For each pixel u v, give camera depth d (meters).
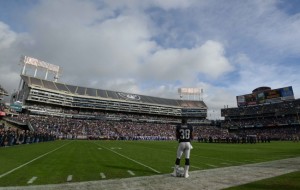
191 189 7.54
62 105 102.75
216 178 9.49
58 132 70.88
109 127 89.69
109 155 20.23
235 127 110.75
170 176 9.98
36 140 43.31
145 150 27.83
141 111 122.81
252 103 112.12
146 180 9.06
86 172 10.91
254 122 107.06
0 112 63.50
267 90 107.12
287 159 17.36
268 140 61.62
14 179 9.06
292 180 8.69
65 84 111.50
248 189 7.41
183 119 10.31
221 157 19.39
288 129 93.38
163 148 32.69
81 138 72.75
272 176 9.80
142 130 94.38
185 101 139.88
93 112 112.50
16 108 79.12
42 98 95.69
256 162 15.68
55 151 23.34
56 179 9.16
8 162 14.16
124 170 11.70
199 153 23.88
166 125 108.06
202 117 132.50
